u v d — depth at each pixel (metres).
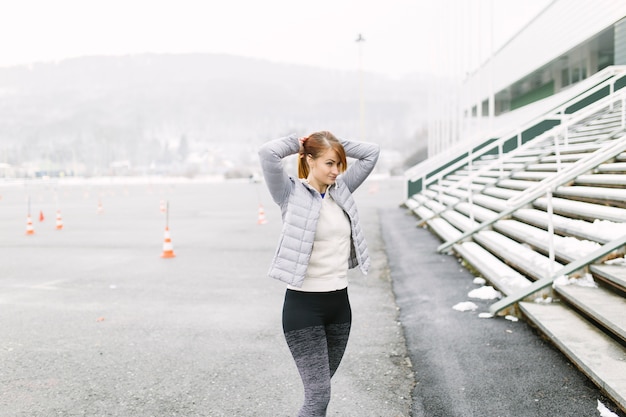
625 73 12.33
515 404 3.73
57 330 6.07
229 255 11.34
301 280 2.89
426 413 3.71
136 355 5.17
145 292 7.98
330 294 3.00
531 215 8.43
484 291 6.68
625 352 4.12
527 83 25.28
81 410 3.99
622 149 8.55
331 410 3.85
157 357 5.11
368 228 14.84
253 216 20.80
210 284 8.48
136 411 3.95
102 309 7.00
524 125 15.24
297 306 2.97
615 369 3.81
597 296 5.01
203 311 6.82
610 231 6.03
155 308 7.00
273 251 11.82
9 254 11.89
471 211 9.84
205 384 4.43
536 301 5.62
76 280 8.95
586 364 3.92
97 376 4.65
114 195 42.97
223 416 3.84
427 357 4.76
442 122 27.34
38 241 14.03
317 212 2.96
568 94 15.57
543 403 3.72
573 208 7.40
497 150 19.83
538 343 4.89
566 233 6.92
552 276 5.65
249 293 7.83
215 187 60.97
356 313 6.41
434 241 11.76
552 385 4.00
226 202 30.42
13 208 27.83
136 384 4.46
